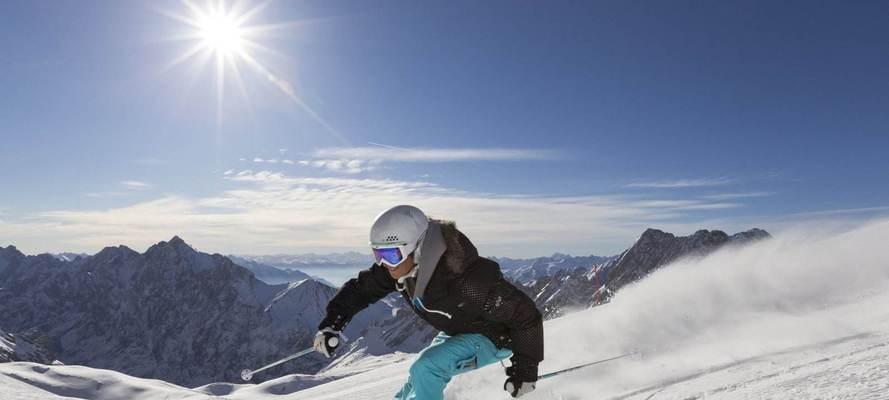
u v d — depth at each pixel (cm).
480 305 306
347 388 1975
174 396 8788
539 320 316
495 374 598
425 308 318
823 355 437
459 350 321
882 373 314
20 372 10256
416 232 299
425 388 318
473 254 308
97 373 10738
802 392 318
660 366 523
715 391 384
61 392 9625
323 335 337
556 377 542
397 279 319
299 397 3058
